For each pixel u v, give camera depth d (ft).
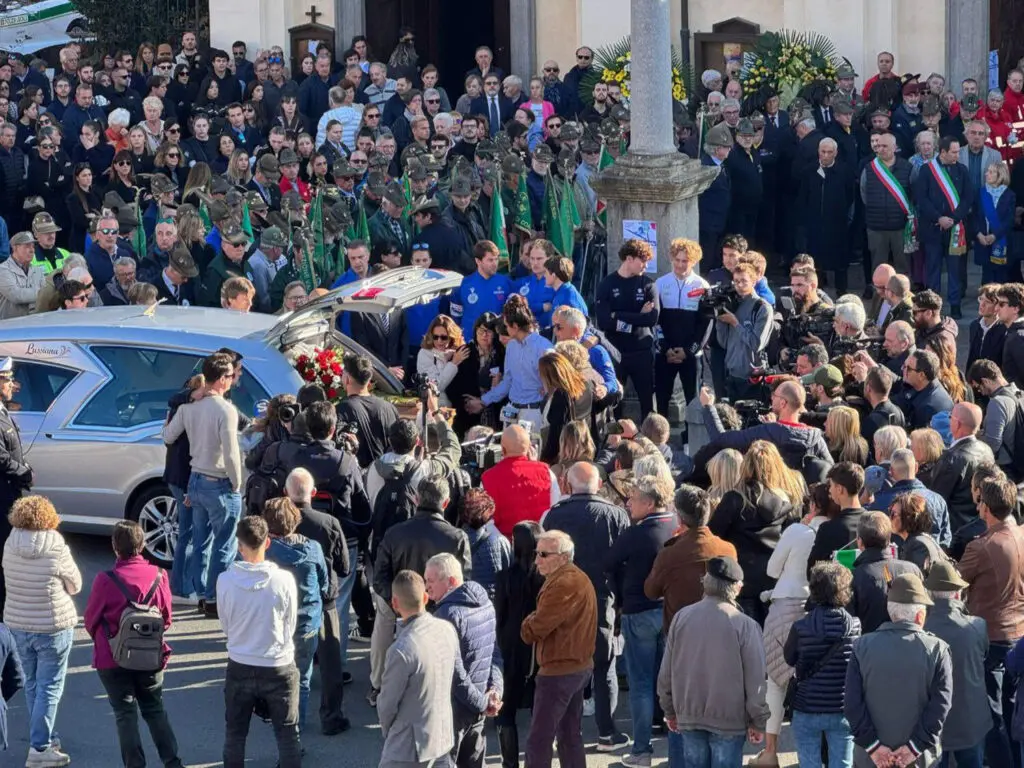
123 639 82.28
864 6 208.44
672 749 82.53
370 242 150.20
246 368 110.52
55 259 147.13
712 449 97.04
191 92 219.00
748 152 175.11
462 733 80.38
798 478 89.66
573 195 162.71
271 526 87.71
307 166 183.83
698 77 219.82
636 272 128.98
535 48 236.63
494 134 197.36
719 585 77.15
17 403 114.01
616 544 85.92
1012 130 193.16
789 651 78.33
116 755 89.40
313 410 95.61
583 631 80.89
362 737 90.89
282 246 141.18
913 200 169.48
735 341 126.11
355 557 96.58
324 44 221.87
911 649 73.46
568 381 107.65
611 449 102.68
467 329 132.46
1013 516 88.02
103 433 112.16
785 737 90.12
